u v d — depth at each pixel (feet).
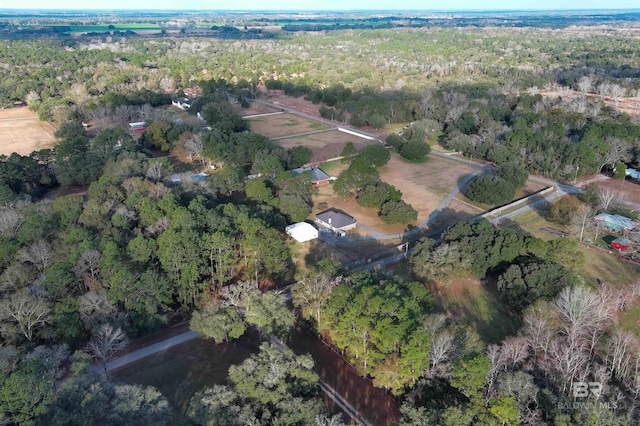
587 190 370.32
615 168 432.66
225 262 249.14
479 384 162.09
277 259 263.08
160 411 152.76
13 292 222.89
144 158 403.34
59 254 239.50
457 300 252.83
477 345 186.39
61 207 292.40
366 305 190.08
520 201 378.12
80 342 211.61
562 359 182.80
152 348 212.64
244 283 227.40
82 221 271.69
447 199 388.16
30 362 156.97
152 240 247.50
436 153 512.63
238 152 440.45
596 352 204.54
